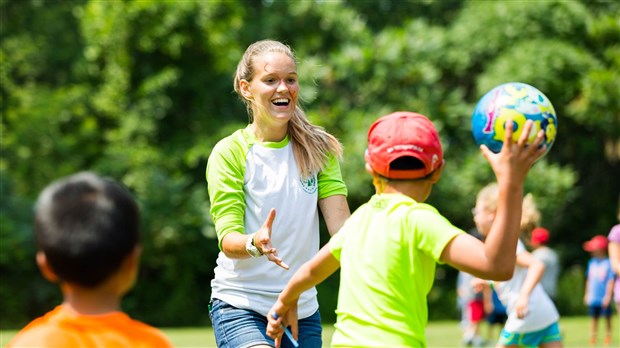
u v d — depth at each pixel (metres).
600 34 37.28
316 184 6.85
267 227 5.97
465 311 23.14
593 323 21.11
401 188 5.36
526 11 37.28
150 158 34.06
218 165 6.66
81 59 37.53
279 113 6.70
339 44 37.53
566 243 41.47
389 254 5.16
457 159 35.78
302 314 6.70
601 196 41.97
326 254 5.52
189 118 36.06
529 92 5.12
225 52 35.12
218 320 6.74
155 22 34.41
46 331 3.55
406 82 35.84
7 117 35.31
